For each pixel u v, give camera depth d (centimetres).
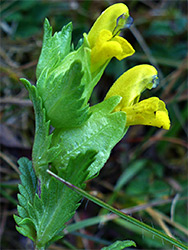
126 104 13
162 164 22
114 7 13
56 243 18
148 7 26
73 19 24
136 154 21
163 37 26
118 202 20
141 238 18
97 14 24
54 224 12
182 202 20
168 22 26
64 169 12
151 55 25
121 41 13
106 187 21
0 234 18
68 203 12
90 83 12
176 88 24
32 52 23
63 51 13
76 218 18
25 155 21
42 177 12
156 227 18
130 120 13
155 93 23
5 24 23
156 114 13
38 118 12
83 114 12
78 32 23
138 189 21
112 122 12
